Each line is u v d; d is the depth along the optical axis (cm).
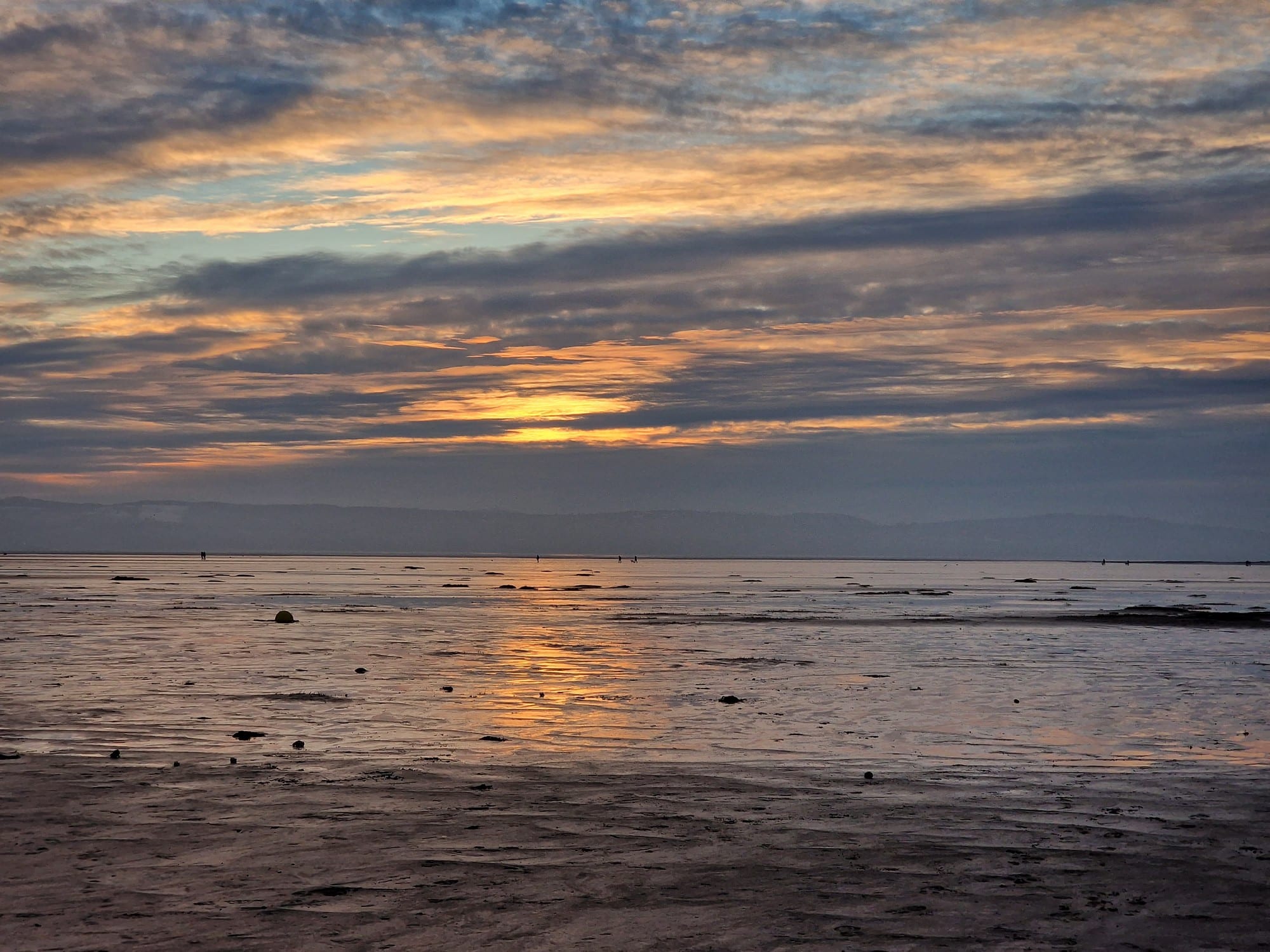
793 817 1458
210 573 18062
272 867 1199
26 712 2383
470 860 1236
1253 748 2062
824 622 6275
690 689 2980
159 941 968
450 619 6362
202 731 2147
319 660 3694
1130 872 1214
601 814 1468
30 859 1219
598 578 18525
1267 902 1109
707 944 976
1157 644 4825
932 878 1188
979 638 5100
